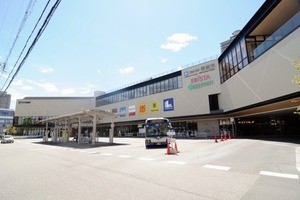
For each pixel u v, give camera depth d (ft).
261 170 25.26
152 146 65.36
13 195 18.56
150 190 18.84
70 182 22.71
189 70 122.11
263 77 65.62
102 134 203.21
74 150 64.80
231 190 18.03
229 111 95.09
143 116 147.84
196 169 27.43
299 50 49.49
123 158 41.24
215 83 109.29
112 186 20.54
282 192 17.03
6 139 129.70
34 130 234.99
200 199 16.16
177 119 129.39
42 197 17.84
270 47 61.31
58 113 230.27
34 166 34.58
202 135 116.47
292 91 52.65
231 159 34.17
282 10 65.46
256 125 104.01
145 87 150.51
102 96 198.08
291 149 41.52
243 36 80.84
